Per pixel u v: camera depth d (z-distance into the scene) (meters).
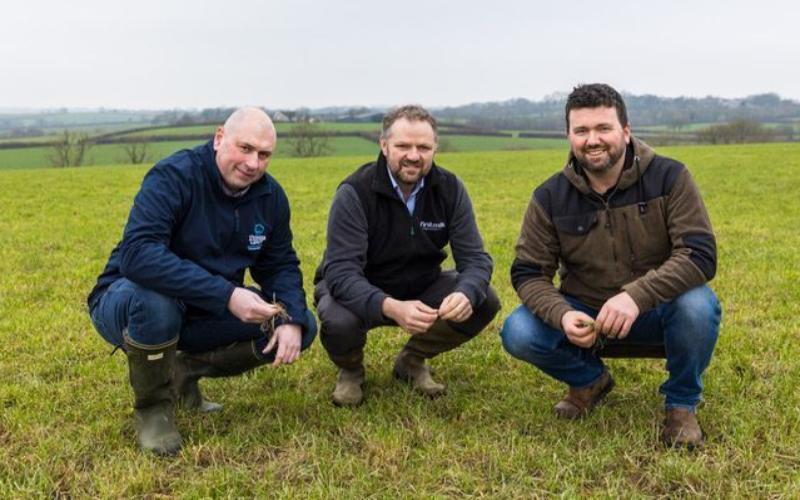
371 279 4.12
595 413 3.82
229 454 3.43
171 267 3.27
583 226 3.57
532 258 3.69
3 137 71.94
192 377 3.91
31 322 5.75
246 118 3.42
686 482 3.09
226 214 3.59
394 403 4.07
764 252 8.52
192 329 3.67
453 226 4.02
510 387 4.27
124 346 3.46
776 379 4.21
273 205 3.78
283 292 3.73
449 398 4.12
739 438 3.44
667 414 3.55
